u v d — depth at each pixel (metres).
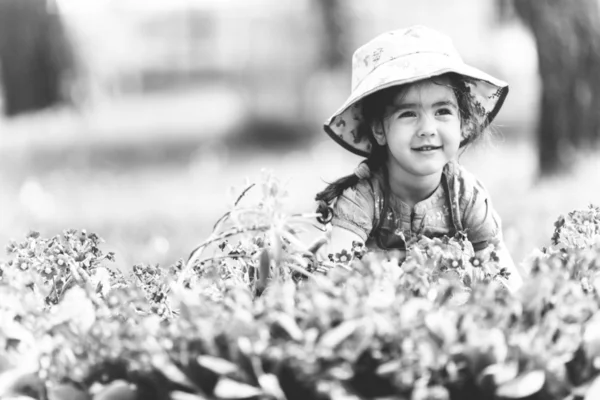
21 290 1.92
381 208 2.99
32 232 2.49
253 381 1.63
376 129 2.96
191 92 30.33
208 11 30.94
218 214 11.96
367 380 1.67
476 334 1.64
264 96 25.20
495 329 1.66
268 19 27.17
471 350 1.64
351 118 3.06
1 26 20.30
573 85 11.90
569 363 1.76
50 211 12.73
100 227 10.98
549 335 1.72
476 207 3.04
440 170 2.90
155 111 27.38
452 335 1.65
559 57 11.86
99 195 15.12
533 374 1.64
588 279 2.05
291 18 25.86
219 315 1.70
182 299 1.81
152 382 1.70
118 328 1.76
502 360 1.65
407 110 2.81
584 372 1.75
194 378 1.66
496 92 3.00
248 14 28.84
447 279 2.01
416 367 1.61
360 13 24.03
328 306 1.67
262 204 2.11
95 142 21.69
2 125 21.23
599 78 11.95
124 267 4.47
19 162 18.77
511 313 1.76
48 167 18.67
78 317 1.82
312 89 24.91
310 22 25.06
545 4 11.80
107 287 2.40
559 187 11.36
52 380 1.74
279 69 25.42
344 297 1.70
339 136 3.07
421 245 2.54
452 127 2.82
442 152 2.82
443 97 2.81
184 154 21.23
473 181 3.09
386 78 2.74
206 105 28.08
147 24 31.28
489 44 23.61
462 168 3.10
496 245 3.07
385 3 24.11
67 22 21.53
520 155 16.16
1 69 20.83
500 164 15.20
